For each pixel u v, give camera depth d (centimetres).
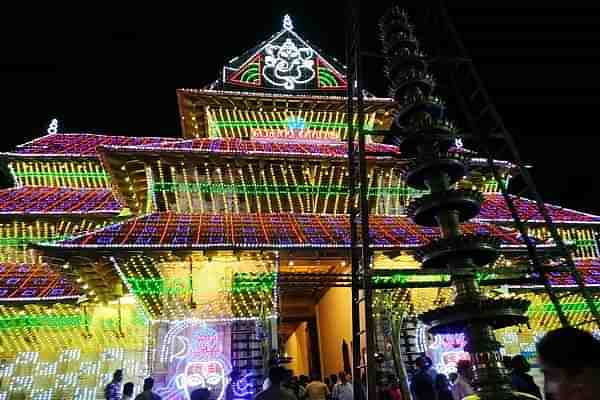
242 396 1619
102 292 1919
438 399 1097
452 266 725
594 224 2469
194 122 2628
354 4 859
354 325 725
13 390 1888
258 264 1802
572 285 2095
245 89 2564
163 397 1609
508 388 665
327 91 2628
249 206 2075
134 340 2019
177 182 2033
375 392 610
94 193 2594
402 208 2175
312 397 1567
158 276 1730
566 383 257
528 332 2122
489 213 2188
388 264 1884
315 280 1493
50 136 2988
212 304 1744
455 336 1834
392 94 878
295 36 2723
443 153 805
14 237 2300
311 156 2056
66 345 1986
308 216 2020
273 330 1738
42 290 1923
